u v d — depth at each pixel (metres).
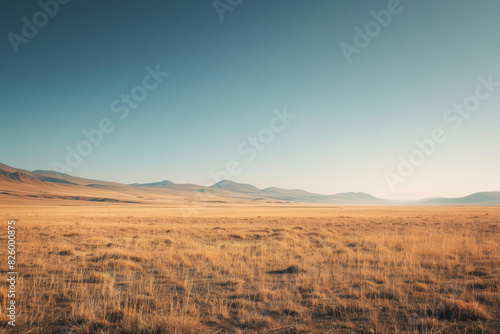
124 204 153.38
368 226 29.27
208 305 6.73
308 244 16.16
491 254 12.73
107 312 6.09
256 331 5.32
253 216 52.56
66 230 23.91
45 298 7.09
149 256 12.41
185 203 192.62
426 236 18.72
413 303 6.79
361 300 6.90
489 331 5.31
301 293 7.69
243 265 10.68
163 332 5.15
